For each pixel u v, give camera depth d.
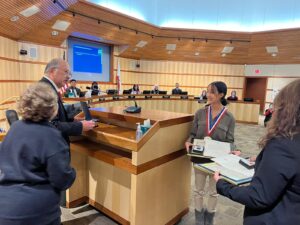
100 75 9.62
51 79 1.77
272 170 0.81
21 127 1.12
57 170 1.11
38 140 1.09
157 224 1.96
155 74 11.38
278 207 0.85
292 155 0.79
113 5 7.42
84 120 1.97
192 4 9.20
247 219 0.95
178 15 9.34
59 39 7.43
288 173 0.79
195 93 11.51
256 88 11.53
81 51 8.70
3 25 5.40
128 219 2.03
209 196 2.04
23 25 5.91
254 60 10.60
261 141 0.91
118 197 2.10
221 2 9.12
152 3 8.93
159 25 9.43
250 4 8.95
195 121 2.04
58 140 1.14
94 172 2.33
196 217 2.10
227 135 1.91
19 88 6.77
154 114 2.14
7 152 1.11
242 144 5.59
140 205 1.75
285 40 8.76
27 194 1.07
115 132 1.98
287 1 8.31
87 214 2.29
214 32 9.20
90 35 7.94
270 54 9.84
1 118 5.33
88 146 2.16
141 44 9.70
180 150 2.09
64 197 2.39
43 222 1.12
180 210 2.23
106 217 2.24
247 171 1.24
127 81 10.77
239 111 9.01
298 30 8.12
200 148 1.73
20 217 1.05
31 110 1.10
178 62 11.28
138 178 1.69
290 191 0.82
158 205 1.93
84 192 2.47
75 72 8.64
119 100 7.13
